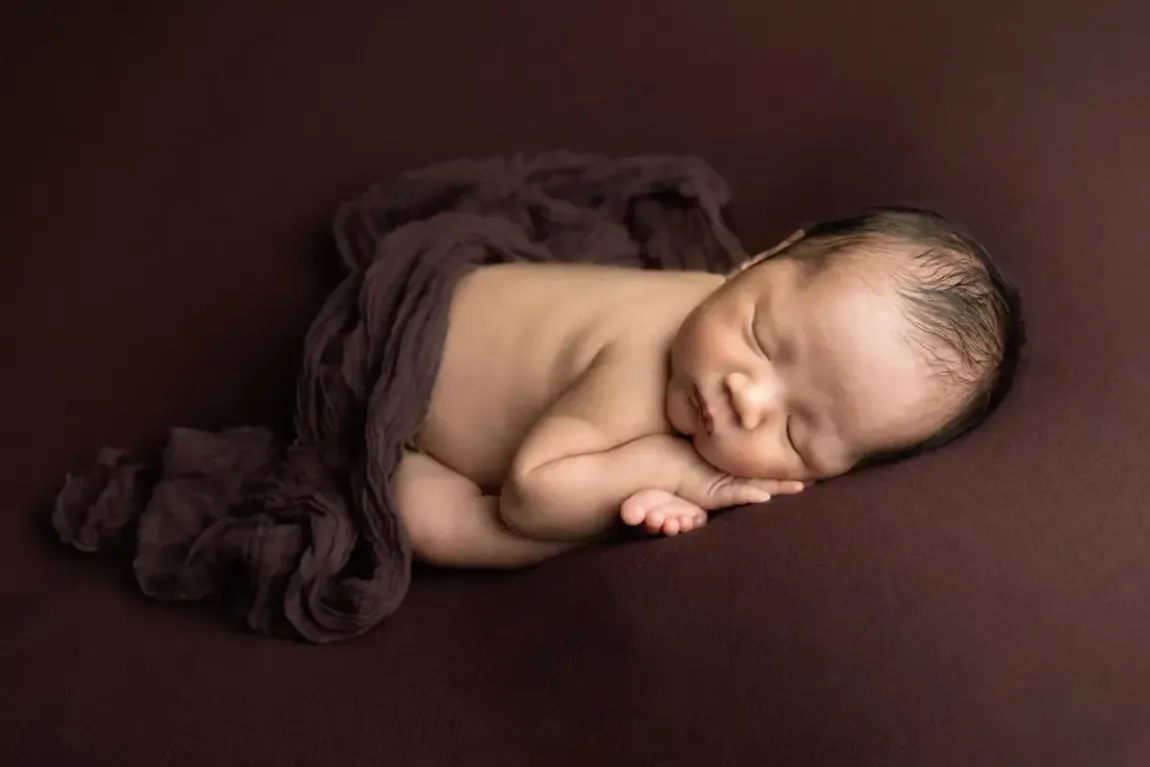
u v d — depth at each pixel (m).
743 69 1.12
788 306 0.80
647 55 1.13
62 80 1.05
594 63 1.13
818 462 0.80
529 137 1.10
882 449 0.80
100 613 0.82
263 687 0.75
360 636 0.80
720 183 1.09
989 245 0.96
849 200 1.06
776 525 0.72
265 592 0.81
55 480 0.90
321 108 1.07
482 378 0.92
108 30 1.08
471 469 0.93
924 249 0.81
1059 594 0.65
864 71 1.10
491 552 0.85
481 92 1.11
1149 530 0.68
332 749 0.70
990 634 0.63
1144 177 0.98
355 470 0.87
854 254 0.81
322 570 0.81
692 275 0.96
